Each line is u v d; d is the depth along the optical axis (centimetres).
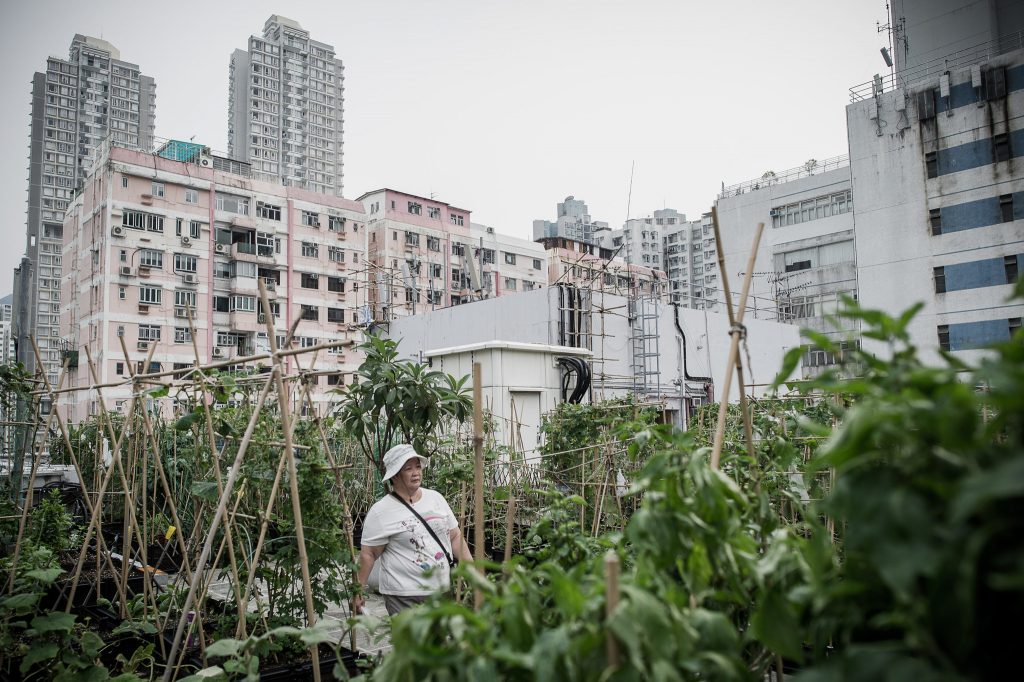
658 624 144
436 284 3984
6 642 355
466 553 400
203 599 399
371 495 791
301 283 3328
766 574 179
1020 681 108
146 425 450
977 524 109
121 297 2794
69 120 8012
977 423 119
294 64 8444
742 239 3366
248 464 431
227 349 3055
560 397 1173
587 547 265
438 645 180
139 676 382
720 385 1812
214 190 3092
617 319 1631
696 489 193
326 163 8644
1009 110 2384
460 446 746
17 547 405
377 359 554
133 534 697
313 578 414
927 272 2527
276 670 380
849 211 3047
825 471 414
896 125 2620
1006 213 2380
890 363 138
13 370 495
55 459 1027
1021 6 2600
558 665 147
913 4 2802
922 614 110
